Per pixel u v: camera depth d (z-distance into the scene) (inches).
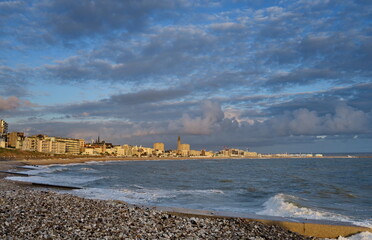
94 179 2202.3
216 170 4042.8
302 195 1328.7
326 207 999.6
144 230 542.3
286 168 4598.9
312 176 2711.6
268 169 4301.2
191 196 1233.4
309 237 603.5
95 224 564.4
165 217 666.2
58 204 774.5
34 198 861.8
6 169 2979.8
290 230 643.5
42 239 448.8
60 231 497.7
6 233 467.2
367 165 5477.4
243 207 984.9
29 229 496.1
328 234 625.6
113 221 599.8
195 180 2242.9
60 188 1429.6
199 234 545.3
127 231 525.3
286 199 1066.7
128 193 1286.9
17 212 626.8
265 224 663.8
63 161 6555.1
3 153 6909.5
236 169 4333.2
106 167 5024.6
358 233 607.5
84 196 1164.5
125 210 727.1
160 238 495.8
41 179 2011.6
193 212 755.4
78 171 3508.9
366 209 966.4
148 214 694.5
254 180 2249.0
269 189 1584.6
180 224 611.5
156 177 2578.7
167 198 1167.6
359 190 1547.7
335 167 4763.8
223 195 1282.0
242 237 543.2
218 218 705.0
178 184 1883.6
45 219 577.0
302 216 808.3
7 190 1090.7
